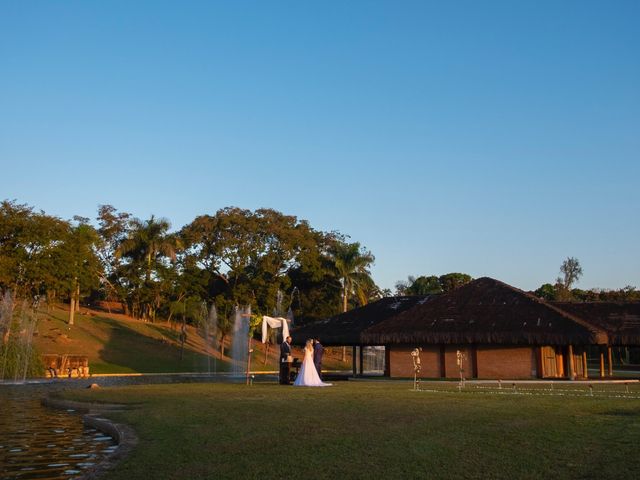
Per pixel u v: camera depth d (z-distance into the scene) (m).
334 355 79.12
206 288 80.06
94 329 66.12
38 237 57.16
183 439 11.94
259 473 8.92
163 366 58.69
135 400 19.78
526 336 31.41
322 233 81.06
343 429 12.41
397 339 34.19
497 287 36.62
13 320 45.78
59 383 37.72
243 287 72.81
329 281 80.62
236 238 75.06
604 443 10.49
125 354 60.22
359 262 71.62
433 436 11.35
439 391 21.92
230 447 10.89
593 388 24.28
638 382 29.81
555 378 32.53
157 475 9.07
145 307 82.00
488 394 20.17
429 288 93.56
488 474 8.54
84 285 65.94
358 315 40.56
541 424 12.57
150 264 76.75
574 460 9.24
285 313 76.94
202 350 68.88
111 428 14.62
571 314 34.81
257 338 78.88
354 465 9.23
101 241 76.19
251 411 15.67
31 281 57.66
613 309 36.12
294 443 11.02
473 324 33.28
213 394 21.02
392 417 14.02
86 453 12.38
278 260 76.38
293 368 30.91
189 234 75.88
